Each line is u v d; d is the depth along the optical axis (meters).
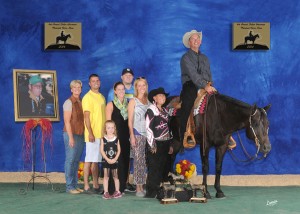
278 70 8.84
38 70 8.77
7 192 7.57
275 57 8.83
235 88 8.81
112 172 7.08
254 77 8.81
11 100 8.91
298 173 8.76
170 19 8.82
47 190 7.83
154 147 6.93
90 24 8.88
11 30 8.93
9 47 8.92
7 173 8.79
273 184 8.64
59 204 6.46
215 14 8.80
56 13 8.89
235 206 6.37
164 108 7.17
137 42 8.84
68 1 8.88
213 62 8.80
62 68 8.88
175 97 7.61
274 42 8.83
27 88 8.66
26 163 8.82
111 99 8.07
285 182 8.66
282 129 8.80
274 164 8.76
